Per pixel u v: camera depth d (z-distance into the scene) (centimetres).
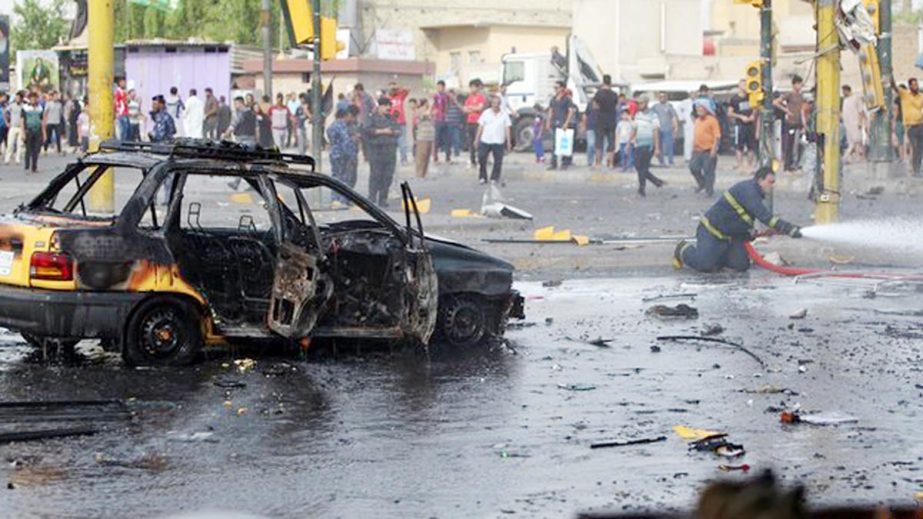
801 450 967
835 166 2308
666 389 1185
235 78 6750
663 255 2208
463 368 1278
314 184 1319
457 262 1390
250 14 7900
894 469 912
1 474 878
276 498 834
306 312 1271
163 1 6638
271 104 4584
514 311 1427
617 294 1841
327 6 7581
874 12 2403
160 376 1203
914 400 1146
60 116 5025
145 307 1231
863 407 1116
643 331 1513
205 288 1256
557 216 2936
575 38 5794
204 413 1063
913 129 3812
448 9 8544
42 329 1206
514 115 5678
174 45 6212
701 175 3541
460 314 1388
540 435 1008
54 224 1227
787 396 1158
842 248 2275
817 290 1889
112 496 831
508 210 2705
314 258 1263
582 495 843
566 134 4441
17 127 4662
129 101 4569
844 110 4275
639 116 3528
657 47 6488
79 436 984
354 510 810
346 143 2908
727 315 1642
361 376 1232
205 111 4672
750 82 2291
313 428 1022
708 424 1049
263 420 1045
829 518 287
